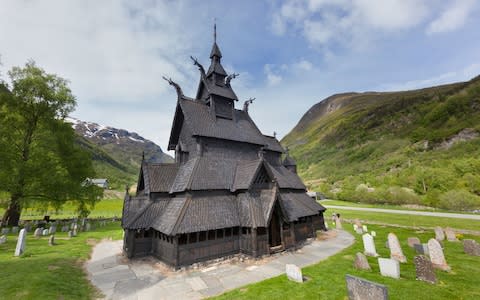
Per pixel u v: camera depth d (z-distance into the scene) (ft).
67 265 54.90
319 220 104.73
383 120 567.59
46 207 117.60
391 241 59.57
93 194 119.55
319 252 68.59
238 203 68.03
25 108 108.37
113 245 81.00
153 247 65.36
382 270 47.91
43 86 107.96
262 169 72.54
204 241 58.18
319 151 655.76
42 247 71.26
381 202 220.84
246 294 40.04
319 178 472.03
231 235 63.16
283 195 88.33
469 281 43.16
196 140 73.10
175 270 52.60
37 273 45.16
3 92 104.06
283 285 43.39
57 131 113.50
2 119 100.94
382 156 403.34
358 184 291.99
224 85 90.17
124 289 43.60
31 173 99.04
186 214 57.21
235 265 57.16
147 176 71.20
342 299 36.99
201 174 66.54
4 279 41.01
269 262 59.11
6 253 63.05
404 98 593.42
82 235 98.37
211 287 44.16
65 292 39.17
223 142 78.69
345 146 579.48
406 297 37.14
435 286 41.22
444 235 86.53
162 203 68.69
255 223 60.54
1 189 96.58
